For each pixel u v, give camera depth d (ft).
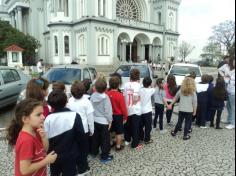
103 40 109.91
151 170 14.65
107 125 15.74
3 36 124.67
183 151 17.52
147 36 130.31
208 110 23.44
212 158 15.92
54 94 10.75
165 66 103.19
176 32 145.59
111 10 112.88
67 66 30.81
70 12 115.96
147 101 18.84
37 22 150.30
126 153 17.39
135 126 18.13
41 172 8.30
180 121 20.71
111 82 16.94
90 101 15.58
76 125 10.79
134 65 40.47
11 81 31.37
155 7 142.82
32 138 7.80
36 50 130.82
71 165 10.84
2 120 26.91
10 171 14.66
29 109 7.71
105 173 14.33
